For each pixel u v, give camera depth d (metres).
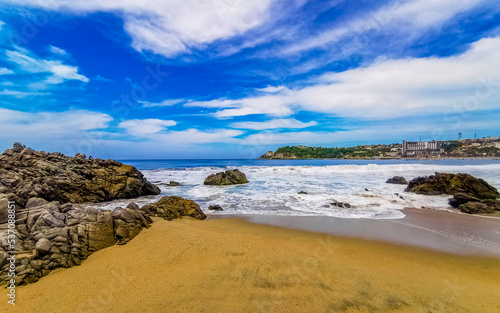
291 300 4.34
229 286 4.78
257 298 4.38
